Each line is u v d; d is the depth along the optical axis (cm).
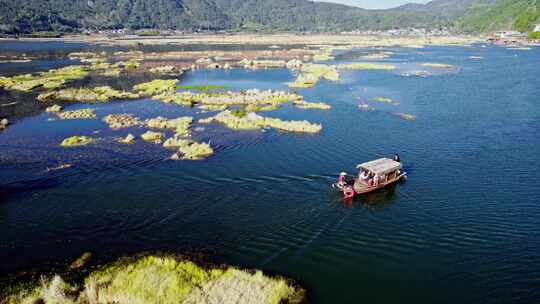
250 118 6994
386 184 4462
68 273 2981
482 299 2778
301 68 13962
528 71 12606
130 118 7275
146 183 4516
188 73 13200
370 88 10094
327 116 7394
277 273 2995
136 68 14238
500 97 8900
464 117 7256
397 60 16388
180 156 5316
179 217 3791
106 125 6894
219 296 2636
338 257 3212
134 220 3744
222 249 3294
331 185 4441
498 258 3234
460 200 4191
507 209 4000
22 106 8369
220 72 13400
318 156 5312
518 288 2889
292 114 7569
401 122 6956
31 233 3541
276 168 4900
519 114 7456
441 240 3478
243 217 3791
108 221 3725
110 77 12219
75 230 3581
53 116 7538
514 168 4972
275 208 3956
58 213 3875
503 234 3569
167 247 3316
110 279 2833
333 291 2811
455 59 16450
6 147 5778
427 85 10425
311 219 3775
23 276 2959
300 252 3269
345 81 11169
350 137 6134
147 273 2862
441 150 5597
